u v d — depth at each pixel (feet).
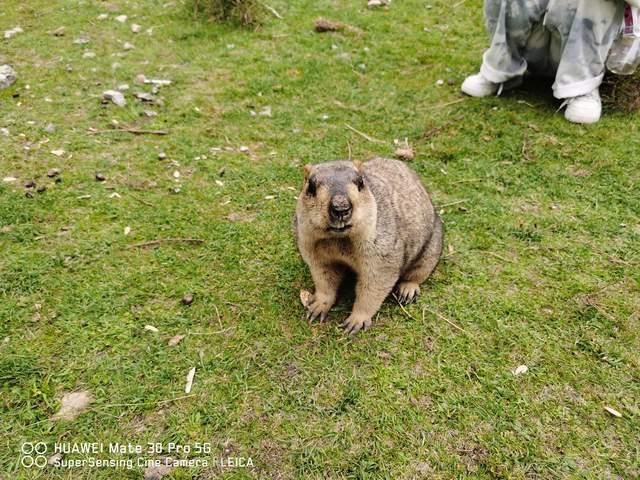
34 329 2.64
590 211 3.46
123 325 2.68
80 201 3.48
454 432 2.21
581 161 3.90
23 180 3.63
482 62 5.16
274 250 3.16
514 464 2.10
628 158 3.91
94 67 5.04
